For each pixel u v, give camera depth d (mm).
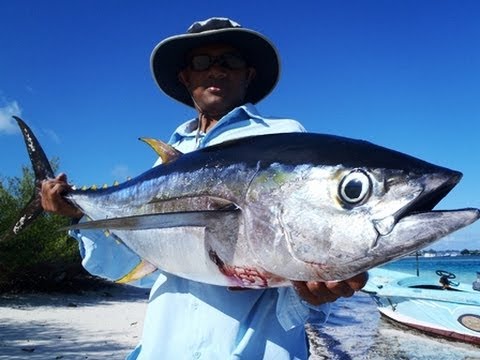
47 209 883
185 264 667
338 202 540
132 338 3139
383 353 2875
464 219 489
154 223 598
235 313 693
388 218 517
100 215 818
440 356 2805
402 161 541
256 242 582
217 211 605
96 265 855
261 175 597
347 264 531
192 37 884
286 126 788
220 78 884
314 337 3338
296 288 576
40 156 974
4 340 2949
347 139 599
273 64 953
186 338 707
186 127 959
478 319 3117
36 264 5578
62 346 2818
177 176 707
